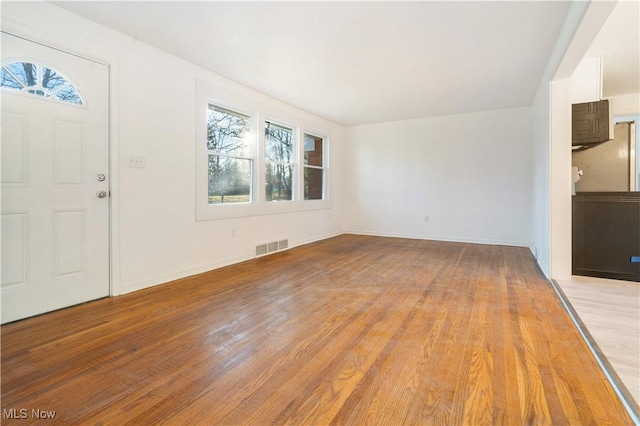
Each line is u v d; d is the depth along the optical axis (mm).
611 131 3131
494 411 1280
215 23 2555
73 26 2410
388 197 6309
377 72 3609
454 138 5672
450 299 2643
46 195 2309
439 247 5129
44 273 2311
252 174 4309
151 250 2994
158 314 2314
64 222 2410
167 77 3104
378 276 3375
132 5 2305
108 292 2682
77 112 2461
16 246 2174
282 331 2039
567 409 1287
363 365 1633
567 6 2311
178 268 3256
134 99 2820
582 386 1438
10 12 2098
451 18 2484
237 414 1272
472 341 1888
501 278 3287
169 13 2410
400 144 6152
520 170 5195
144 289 2904
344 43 2904
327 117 5848
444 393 1398
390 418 1245
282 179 4984
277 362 1664
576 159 3664
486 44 2918
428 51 3072
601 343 1797
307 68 3500
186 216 3332
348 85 4059
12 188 2146
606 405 1311
